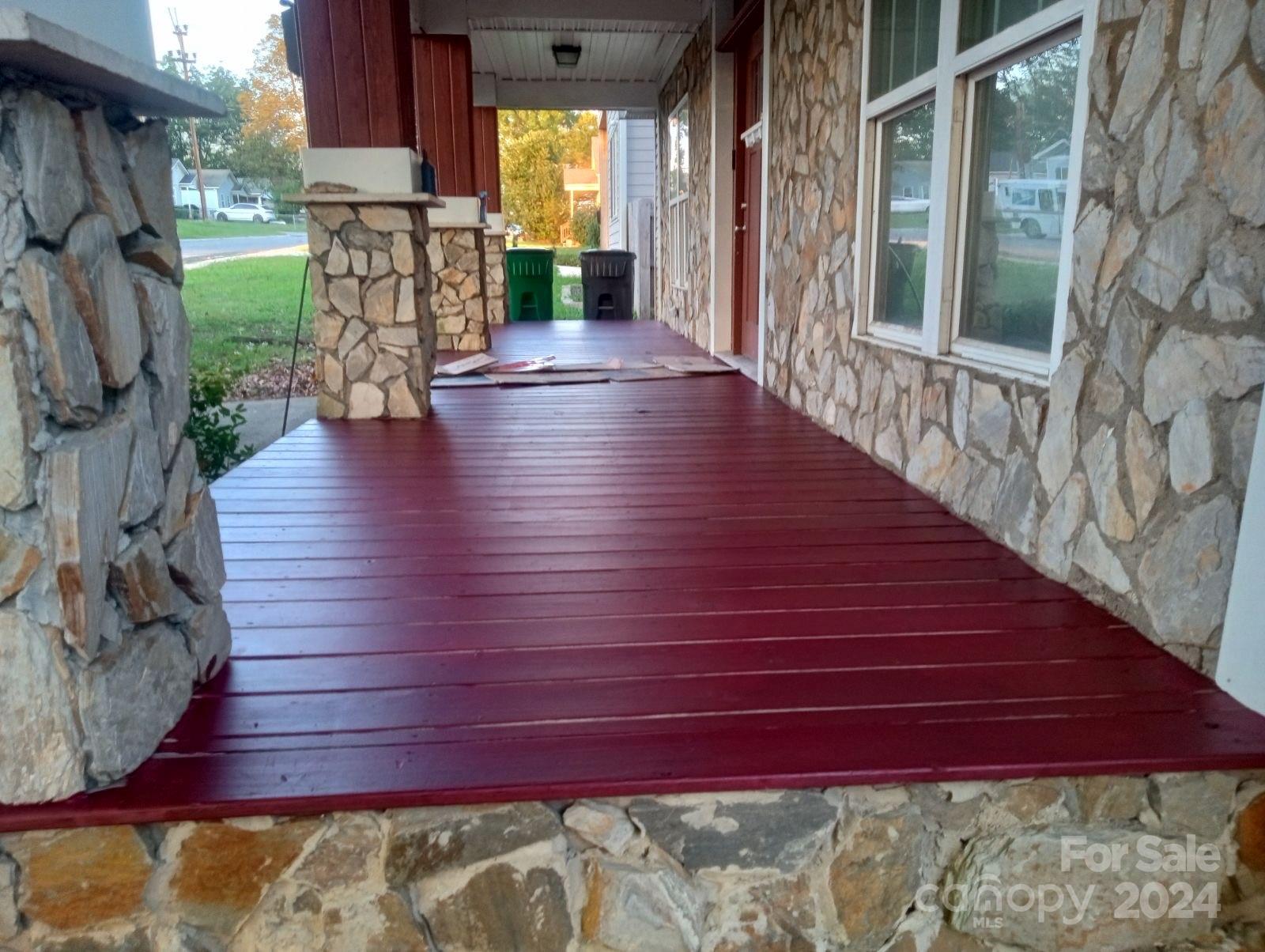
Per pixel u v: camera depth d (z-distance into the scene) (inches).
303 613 89.3
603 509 124.3
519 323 449.4
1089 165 87.3
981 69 111.2
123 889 59.9
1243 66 67.1
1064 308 92.7
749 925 64.2
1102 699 71.1
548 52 385.4
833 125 167.2
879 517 119.5
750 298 279.6
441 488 136.3
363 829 60.1
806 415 192.7
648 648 80.9
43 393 53.9
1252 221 66.9
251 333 369.7
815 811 62.4
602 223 852.6
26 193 51.1
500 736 66.2
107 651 59.7
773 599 92.0
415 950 62.4
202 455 213.3
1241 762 63.1
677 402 212.4
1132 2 80.0
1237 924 67.4
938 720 68.2
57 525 54.4
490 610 89.6
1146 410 80.4
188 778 60.7
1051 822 64.5
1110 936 67.1
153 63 64.9
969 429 116.0
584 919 63.1
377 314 190.1
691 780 60.4
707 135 311.0
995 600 91.0
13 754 56.8
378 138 183.0
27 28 43.5
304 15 177.6
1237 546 70.4
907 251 139.6
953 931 66.2
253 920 61.2
